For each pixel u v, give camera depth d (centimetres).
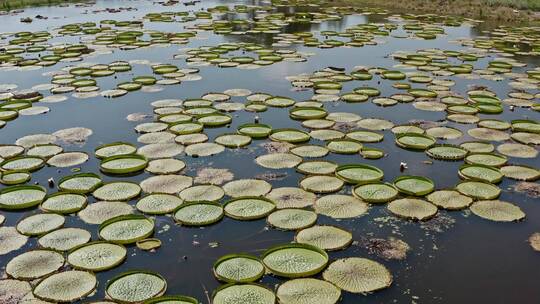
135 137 1567
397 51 2838
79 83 2155
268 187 1238
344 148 1470
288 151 1460
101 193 1204
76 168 1355
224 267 934
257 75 2311
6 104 1872
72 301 845
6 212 1151
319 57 2692
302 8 4781
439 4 4653
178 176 1297
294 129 1600
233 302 839
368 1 5138
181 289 893
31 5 4919
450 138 1565
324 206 1161
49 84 2156
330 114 1772
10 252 987
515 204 1191
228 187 1239
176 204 1159
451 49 2900
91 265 941
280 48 2919
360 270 932
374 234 1066
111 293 862
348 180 1266
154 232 1065
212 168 1350
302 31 3500
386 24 3816
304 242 1017
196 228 1080
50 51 2808
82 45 2948
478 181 1278
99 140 1549
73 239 1022
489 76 2298
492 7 4378
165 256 988
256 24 3756
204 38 3225
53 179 1292
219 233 1062
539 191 1245
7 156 1416
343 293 878
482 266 970
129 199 1183
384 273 929
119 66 2434
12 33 3381
